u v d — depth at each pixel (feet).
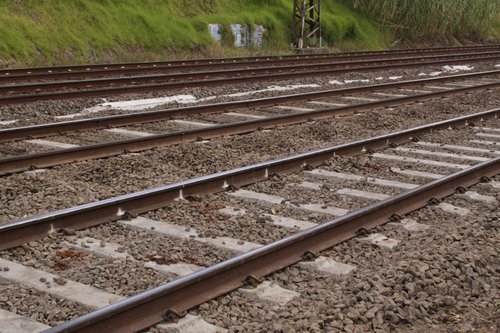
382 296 18.67
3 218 24.02
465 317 18.02
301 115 44.70
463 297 19.22
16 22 80.53
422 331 17.11
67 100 48.70
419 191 26.68
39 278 19.10
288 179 30.27
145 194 24.98
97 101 49.52
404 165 33.60
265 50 107.14
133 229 23.29
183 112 44.83
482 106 55.57
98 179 29.60
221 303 18.06
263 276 19.58
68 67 65.31
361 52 104.17
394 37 133.80
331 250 21.99
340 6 130.11
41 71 62.90
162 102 51.08
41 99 47.62
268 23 112.16
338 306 17.97
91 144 35.70
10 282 18.97
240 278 19.19
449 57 101.09
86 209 23.18
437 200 27.14
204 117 45.21
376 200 27.53
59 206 25.53
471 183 30.01
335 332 16.83
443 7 133.49
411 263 20.62
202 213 25.12
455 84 69.56
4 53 76.38
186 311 17.30
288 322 17.15
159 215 24.75
